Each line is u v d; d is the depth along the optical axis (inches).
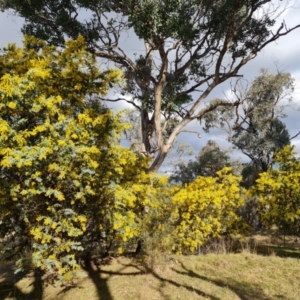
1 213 200.4
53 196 199.2
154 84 432.8
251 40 469.4
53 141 188.9
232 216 349.4
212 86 425.7
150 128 441.1
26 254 217.3
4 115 191.5
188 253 314.5
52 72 220.8
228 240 338.3
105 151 217.2
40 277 242.5
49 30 419.5
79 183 192.5
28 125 198.1
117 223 218.8
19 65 231.8
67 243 199.2
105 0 389.4
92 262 277.0
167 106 425.7
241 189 475.2
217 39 455.2
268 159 870.4
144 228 252.7
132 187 250.7
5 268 288.8
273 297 198.2
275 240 439.5
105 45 423.2
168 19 351.9
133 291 208.1
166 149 413.4
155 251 253.6
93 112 223.6
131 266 260.8
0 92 179.8
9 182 190.7
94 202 215.8
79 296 208.5
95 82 237.5
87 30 418.9
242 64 418.6
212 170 989.2
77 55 233.1
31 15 409.4
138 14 347.9
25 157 176.7
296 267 245.8
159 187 287.3
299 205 301.1
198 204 305.7
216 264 262.2
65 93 226.5
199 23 433.4
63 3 414.3
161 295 200.4
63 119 198.2
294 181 299.3
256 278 231.0
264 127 853.8
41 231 197.3
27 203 195.5
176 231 287.4
